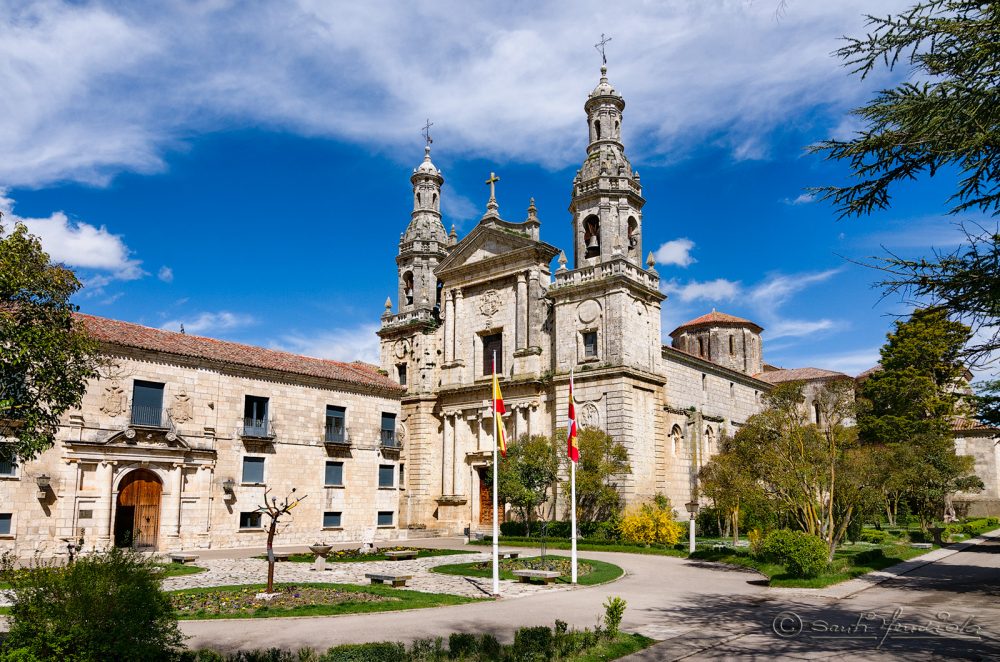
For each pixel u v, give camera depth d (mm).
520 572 24828
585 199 50094
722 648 14906
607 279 46688
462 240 55562
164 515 36906
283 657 12344
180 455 37688
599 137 51781
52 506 32906
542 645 13625
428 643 13547
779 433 31828
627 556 35219
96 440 34469
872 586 24438
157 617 11812
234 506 40062
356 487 46594
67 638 10938
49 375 20312
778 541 25547
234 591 21406
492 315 53594
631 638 15148
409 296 61250
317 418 45000
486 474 50531
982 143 12703
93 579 11578
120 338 36500
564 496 45219
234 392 40969
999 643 15422
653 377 47656
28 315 20391
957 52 13109
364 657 12539
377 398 48969
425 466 54688
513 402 50156
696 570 29188
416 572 27906
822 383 68375
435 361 57094
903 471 36969
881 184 14828
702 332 75562
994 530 53094
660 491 47031
